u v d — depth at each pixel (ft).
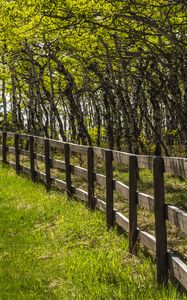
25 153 50.88
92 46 53.47
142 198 22.20
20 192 42.01
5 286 20.25
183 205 34.35
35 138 47.91
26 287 20.20
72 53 57.11
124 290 18.28
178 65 47.55
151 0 42.19
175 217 17.80
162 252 19.07
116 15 37.50
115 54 50.39
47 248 25.68
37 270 22.22
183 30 48.03
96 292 18.24
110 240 25.64
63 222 29.99
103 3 39.47
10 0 49.42
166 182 44.24
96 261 21.81
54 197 38.45
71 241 26.53
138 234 23.04
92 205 32.73
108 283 19.31
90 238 26.68
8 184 46.93
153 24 37.01
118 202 35.65
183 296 16.85
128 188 24.16
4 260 23.98
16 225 31.07
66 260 22.82
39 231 29.40
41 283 20.39
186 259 22.36
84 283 19.53
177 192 39.22
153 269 20.48
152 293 17.79
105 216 30.12
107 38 52.19
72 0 40.04
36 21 46.88
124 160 25.05
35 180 48.03
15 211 34.60
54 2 41.83
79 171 35.60
